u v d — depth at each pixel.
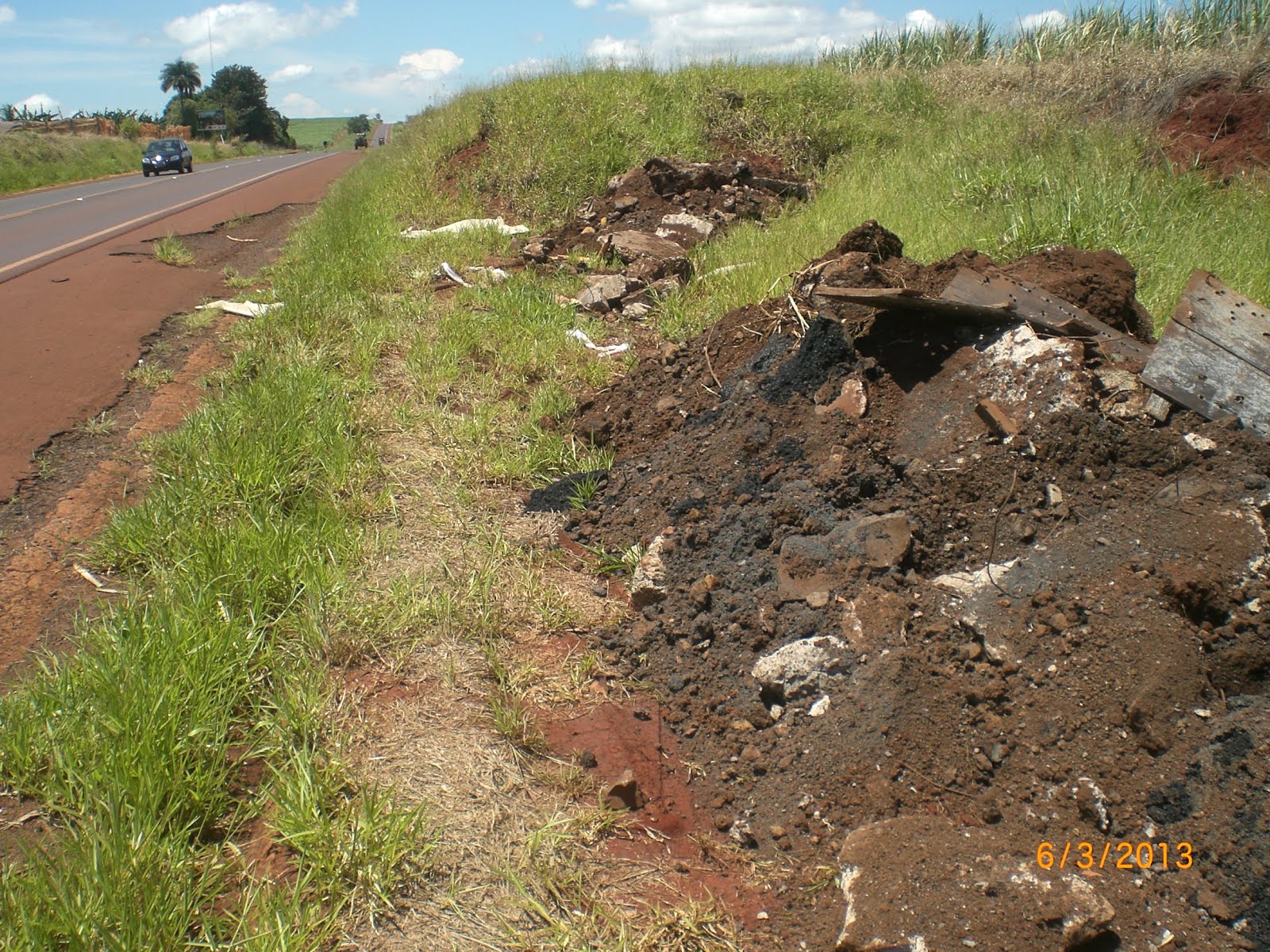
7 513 4.59
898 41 18.19
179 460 4.86
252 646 3.38
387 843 2.63
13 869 2.36
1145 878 2.49
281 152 68.75
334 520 4.39
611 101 13.81
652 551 4.16
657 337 7.34
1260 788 2.52
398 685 3.42
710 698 3.45
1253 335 3.90
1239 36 12.47
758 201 11.20
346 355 6.70
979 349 4.34
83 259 11.00
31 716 2.96
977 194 8.52
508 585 4.13
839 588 3.54
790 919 2.59
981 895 2.37
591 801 2.98
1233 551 3.12
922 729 2.94
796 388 4.74
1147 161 9.46
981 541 3.66
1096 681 2.91
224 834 2.76
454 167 14.02
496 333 7.20
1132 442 3.66
